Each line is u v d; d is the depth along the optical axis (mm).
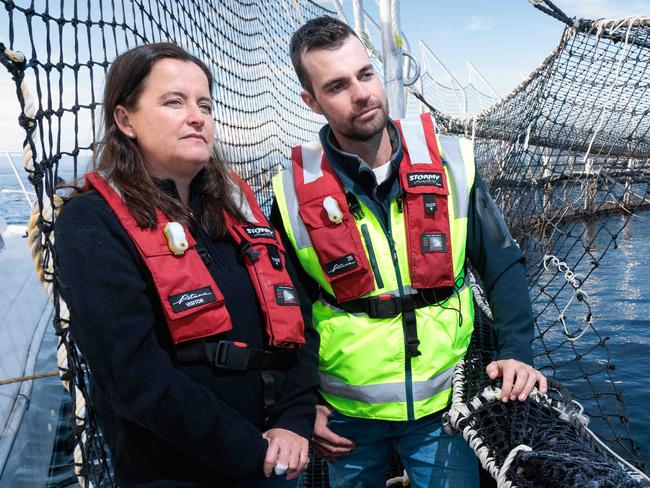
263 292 1655
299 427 1666
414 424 2100
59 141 1786
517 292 2037
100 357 1365
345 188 2074
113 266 1387
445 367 2053
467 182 2105
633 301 13781
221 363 1530
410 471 2172
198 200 1656
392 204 2070
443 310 2062
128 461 1519
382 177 2080
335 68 1932
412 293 2049
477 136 6156
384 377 2045
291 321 1667
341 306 2088
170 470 1509
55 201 1804
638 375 9094
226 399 1548
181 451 1513
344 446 2125
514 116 4723
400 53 4113
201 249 1588
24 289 6324
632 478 1315
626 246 20453
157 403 1374
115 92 1537
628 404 7859
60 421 5520
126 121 1552
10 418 4074
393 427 2111
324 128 2172
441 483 2096
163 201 1516
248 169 4121
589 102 3604
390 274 2045
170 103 1517
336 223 2049
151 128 1512
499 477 1437
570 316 12680
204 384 1519
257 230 1731
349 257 2020
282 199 2170
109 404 1479
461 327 2092
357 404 2092
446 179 2094
